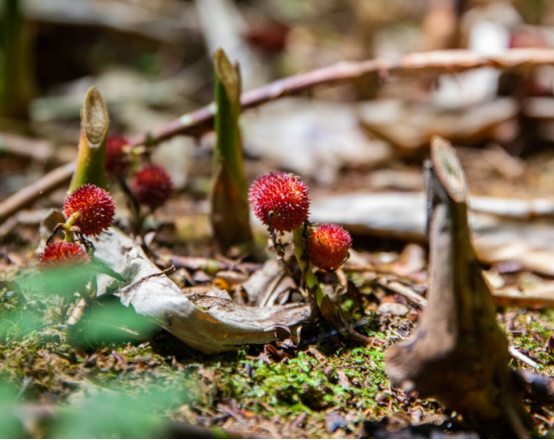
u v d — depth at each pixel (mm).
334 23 1832
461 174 457
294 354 509
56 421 459
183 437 460
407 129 971
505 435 472
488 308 463
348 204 703
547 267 625
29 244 641
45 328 508
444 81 1093
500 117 978
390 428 474
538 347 537
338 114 1128
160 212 725
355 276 588
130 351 502
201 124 641
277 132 1054
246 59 1325
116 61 1438
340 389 494
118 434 460
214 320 498
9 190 828
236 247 605
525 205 677
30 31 1312
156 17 1555
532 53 647
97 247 534
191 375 489
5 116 1050
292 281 559
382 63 655
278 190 502
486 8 1338
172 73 1452
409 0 1898
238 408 480
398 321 543
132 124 1122
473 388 464
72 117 1163
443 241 458
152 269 513
